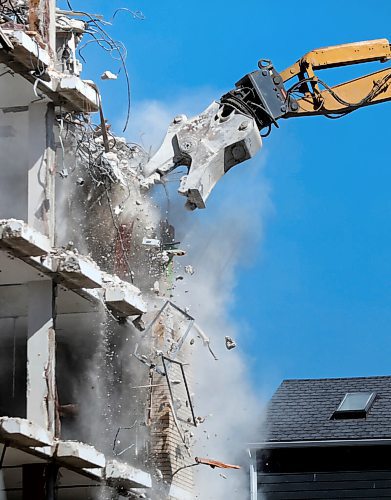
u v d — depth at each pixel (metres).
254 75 47.19
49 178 48.09
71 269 47.25
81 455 46.25
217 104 46.56
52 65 48.56
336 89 48.81
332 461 72.62
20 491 49.25
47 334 47.66
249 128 45.84
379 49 49.25
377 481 71.81
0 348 50.66
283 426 73.88
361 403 75.62
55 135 49.56
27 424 43.84
